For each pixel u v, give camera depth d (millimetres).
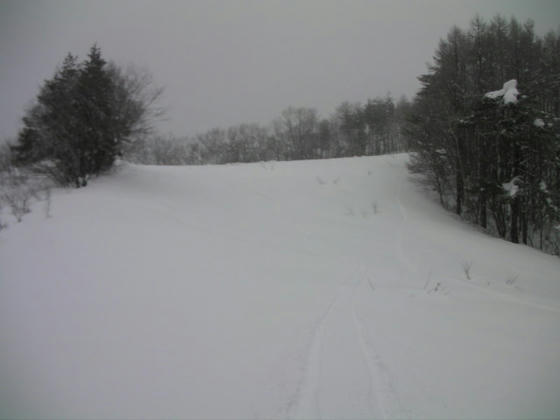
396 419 2793
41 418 2721
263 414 2844
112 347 3801
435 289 7172
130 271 6242
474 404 2939
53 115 13969
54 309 4664
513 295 7594
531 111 16500
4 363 3459
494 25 23641
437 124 20141
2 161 18312
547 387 3209
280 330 4406
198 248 8391
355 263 9242
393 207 17844
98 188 13367
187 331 4242
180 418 2752
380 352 3879
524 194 16359
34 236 8000
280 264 8180
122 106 15094
